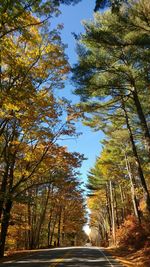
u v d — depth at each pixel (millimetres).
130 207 49969
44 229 58500
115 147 34250
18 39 17562
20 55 17625
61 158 24750
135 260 18422
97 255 24453
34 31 17797
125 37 16891
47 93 20984
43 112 20594
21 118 19484
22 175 23000
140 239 23438
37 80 18719
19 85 15922
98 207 72000
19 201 22453
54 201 50469
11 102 14695
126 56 19156
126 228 30438
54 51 18641
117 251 27562
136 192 30859
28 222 40531
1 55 14391
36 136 22078
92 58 19391
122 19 16297
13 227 38469
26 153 22578
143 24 16859
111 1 9602
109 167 40938
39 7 12484
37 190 43188
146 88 20906
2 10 11344
